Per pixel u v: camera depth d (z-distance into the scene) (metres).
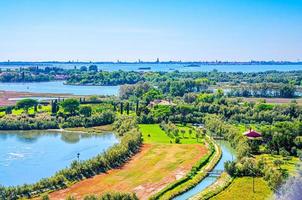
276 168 155.00
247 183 141.88
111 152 174.25
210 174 160.75
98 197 117.12
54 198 131.62
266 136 199.75
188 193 138.88
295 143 186.62
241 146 187.00
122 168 169.12
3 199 128.25
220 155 193.00
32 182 156.62
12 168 177.12
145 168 169.62
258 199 124.81
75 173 152.25
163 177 156.50
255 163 154.50
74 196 128.62
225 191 134.50
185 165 173.88
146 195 135.12
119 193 118.50
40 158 195.50
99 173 160.50
